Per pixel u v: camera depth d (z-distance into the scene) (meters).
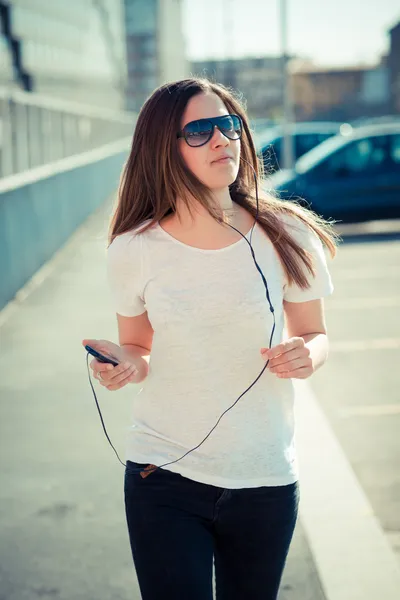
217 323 2.10
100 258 12.76
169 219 2.20
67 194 14.92
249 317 2.10
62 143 15.16
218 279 2.11
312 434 4.94
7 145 9.95
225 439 2.10
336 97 84.38
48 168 12.85
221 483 2.09
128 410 5.55
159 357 2.14
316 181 14.40
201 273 2.12
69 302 9.40
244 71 81.75
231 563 2.16
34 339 7.70
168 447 2.13
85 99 30.34
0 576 3.40
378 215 14.45
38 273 11.39
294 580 3.33
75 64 28.42
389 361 6.84
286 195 14.21
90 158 19.12
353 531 3.71
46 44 23.39
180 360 2.12
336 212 14.35
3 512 4.02
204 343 2.10
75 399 5.84
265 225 2.15
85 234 15.80
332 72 84.38
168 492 2.12
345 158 14.50
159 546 2.09
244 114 2.25
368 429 5.25
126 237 2.21
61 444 4.94
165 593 2.05
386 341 7.50
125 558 3.52
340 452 4.63
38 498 4.17
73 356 7.04
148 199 2.23
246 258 2.13
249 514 2.11
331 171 14.46
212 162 2.12
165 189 2.17
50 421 5.38
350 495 4.08
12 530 3.82
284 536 2.13
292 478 2.14
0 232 8.95
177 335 2.11
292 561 3.48
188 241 2.15
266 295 2.11
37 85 21.47
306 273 2.18
